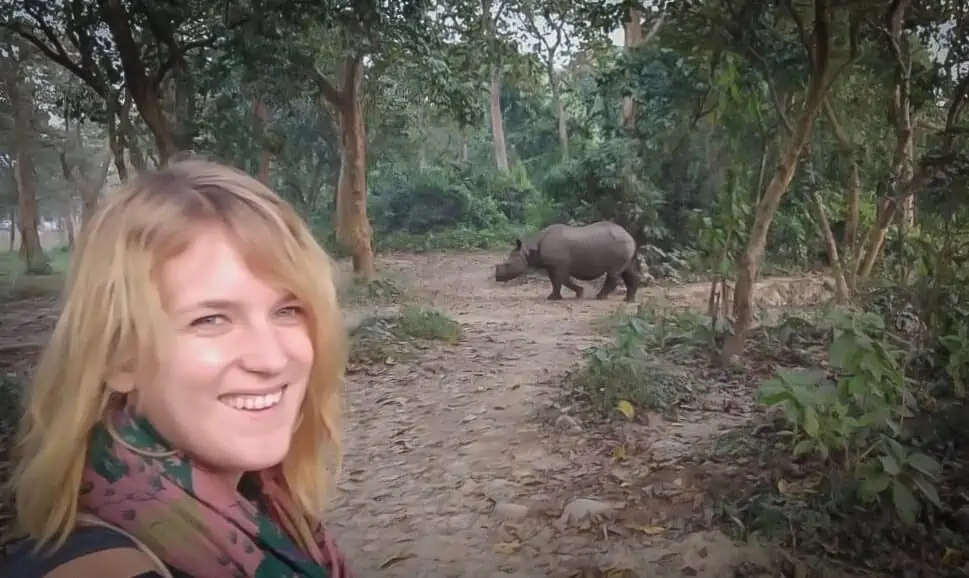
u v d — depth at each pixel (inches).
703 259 472.4
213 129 566.3
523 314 552.4
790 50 382.3
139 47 497.4
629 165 725.9
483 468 222.4
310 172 1130.7
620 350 289.6
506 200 1237.1
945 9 388.5
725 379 309.4
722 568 149.5
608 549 164.2
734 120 411.2
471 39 728.3
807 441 175.2
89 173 1051.3
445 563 164.9
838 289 416.2
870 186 478.3
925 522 161.9
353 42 539.8
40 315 577.3
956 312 282.8
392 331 421.1
